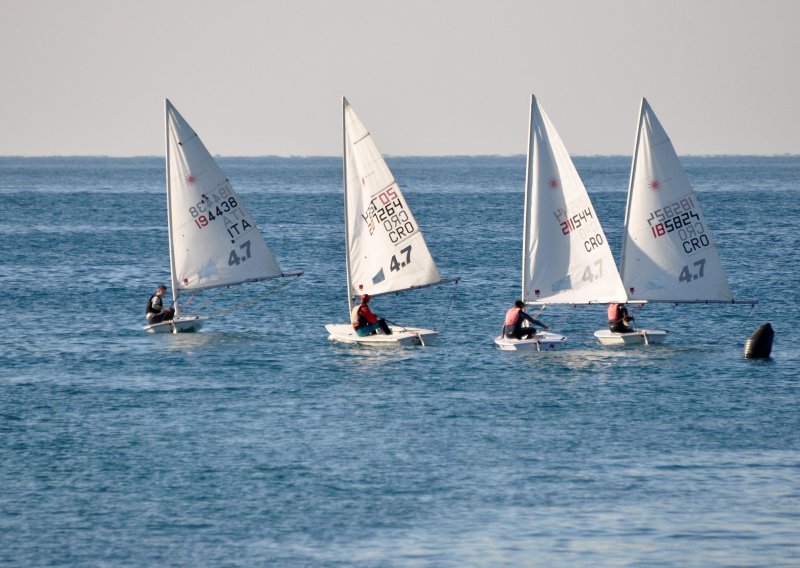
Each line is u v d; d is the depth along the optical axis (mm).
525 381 148500
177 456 114875
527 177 171125
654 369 155375
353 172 175750
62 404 137125
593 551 90875
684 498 102312
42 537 93688
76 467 111375
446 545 92250
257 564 88625
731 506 100250
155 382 149625
